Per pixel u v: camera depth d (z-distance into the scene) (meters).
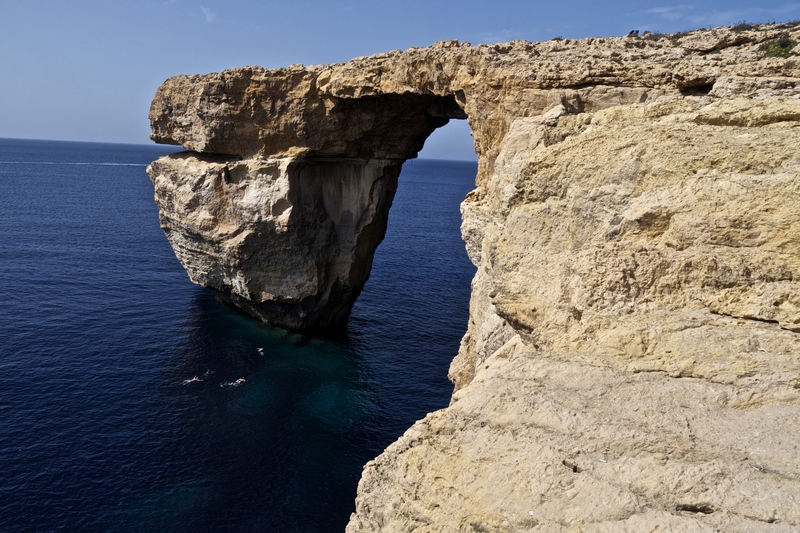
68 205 110.81
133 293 53.75
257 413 33.19
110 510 24.45
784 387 8.21
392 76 34.94
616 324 9.96
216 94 41.88
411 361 41.78
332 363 40.72
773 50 21.92
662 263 10.40
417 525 8.27
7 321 43.81
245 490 26.45
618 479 7.07
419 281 64.31
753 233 10.20
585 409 8.27
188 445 29.62
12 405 31.92
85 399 33.31
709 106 13.95
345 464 28.86
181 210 46.16
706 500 6.57
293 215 42.94
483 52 29.59
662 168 11.57
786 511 6.23
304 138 41.78
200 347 42.12
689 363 8.93
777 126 12.12
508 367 10.05
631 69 23.39
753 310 9.43
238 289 47.03
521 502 7.21
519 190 14.01
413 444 9.15
